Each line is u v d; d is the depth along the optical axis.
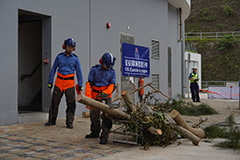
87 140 5.82
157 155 4.82
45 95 8.40
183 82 20.06
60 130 6.73
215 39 48.22
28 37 10.41
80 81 7.19
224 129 6.86
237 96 19.44
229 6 61.59
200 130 6.17
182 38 19.38
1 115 7.00
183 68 20.11
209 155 4.87
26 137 5.91
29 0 7.67
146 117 5.36
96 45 9.96
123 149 5.19
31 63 10.52
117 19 11.06
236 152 5.05
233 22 58.19
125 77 11.45
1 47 7.01
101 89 5.71
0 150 4.91
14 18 7.29
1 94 6.99
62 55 7.14
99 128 6.02
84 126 7.37
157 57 13.91
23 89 10.25
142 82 12.18
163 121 5.50
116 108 5.53
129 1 11.80
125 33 11.55
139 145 5.36
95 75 5.71
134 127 5.46
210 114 11.09
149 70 13.04
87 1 9.59
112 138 6.04
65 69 7.07
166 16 14.78
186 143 5.84
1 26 7.01
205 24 59.19
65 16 8.75
